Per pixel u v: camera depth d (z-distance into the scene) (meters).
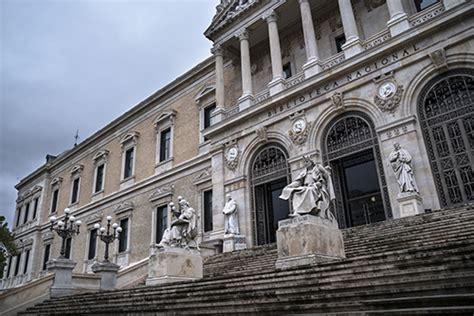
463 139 13.12
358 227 12.34
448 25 14.09
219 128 20.80
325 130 16.88
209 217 22.52
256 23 21.25
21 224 43.09
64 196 37.66
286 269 8.11
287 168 17.72
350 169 16.48
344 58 16.97
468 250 5.77
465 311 4.02
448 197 12.92
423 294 5.24
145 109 30.25
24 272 38.88
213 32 22.92
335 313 5.09
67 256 33.34
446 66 13.91
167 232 12.62
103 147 34.09
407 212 12.85
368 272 6.36
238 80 23.55
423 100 14.35
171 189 25.34
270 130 18.72
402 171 13.48
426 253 6.19
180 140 26.36
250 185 19.17
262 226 18.55
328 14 20.45
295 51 21.42
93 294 12.26
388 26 15.84
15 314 13.24
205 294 7.79
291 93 17.88
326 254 8.80
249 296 6.82
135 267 16.23
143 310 8.33
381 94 15.21
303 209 9.29
